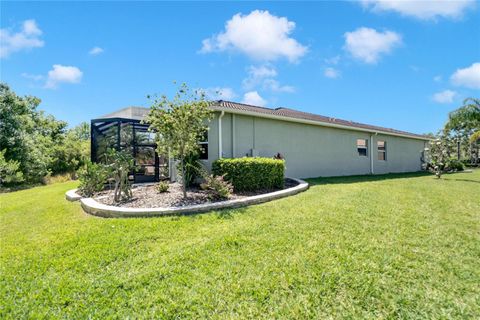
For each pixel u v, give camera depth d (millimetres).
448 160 13070
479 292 2717
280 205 6055
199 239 4074
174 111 6363
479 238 4082
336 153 13523
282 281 2916
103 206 5703
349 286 2820
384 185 9570
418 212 5531
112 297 2729
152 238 4168
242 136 9805
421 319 2357
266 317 2400
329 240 3971
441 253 3559
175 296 2711
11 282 3057
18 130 17328
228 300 2631
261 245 3822
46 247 3977
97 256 3605
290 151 11406
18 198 8859
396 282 2881
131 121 10836
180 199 6555
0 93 17266
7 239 4422
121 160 6879
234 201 6039
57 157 19953
